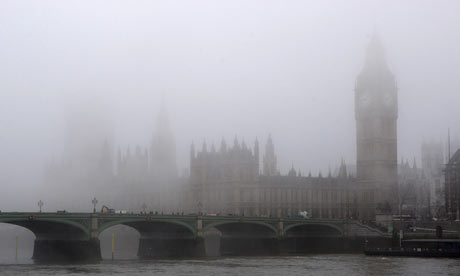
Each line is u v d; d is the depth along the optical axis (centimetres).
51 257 18888
